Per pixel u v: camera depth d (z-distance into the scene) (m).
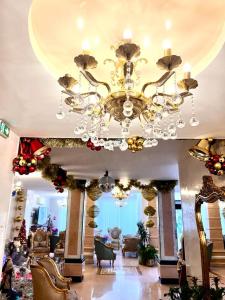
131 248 12.30
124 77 1.63
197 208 3.43
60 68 1.98
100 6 1.51
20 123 2.76
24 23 1.40
